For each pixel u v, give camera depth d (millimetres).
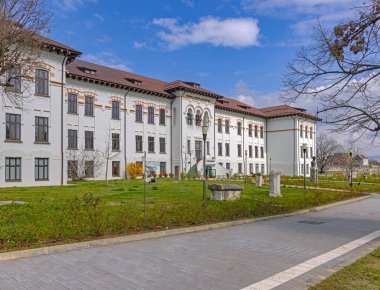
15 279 6070
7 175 28156
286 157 65812
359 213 15852
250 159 63625
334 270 6543
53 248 7949
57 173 31062
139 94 43812
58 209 13109
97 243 8656
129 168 40750
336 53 8672
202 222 11805
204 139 15133
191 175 43625
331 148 88250
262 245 8836
